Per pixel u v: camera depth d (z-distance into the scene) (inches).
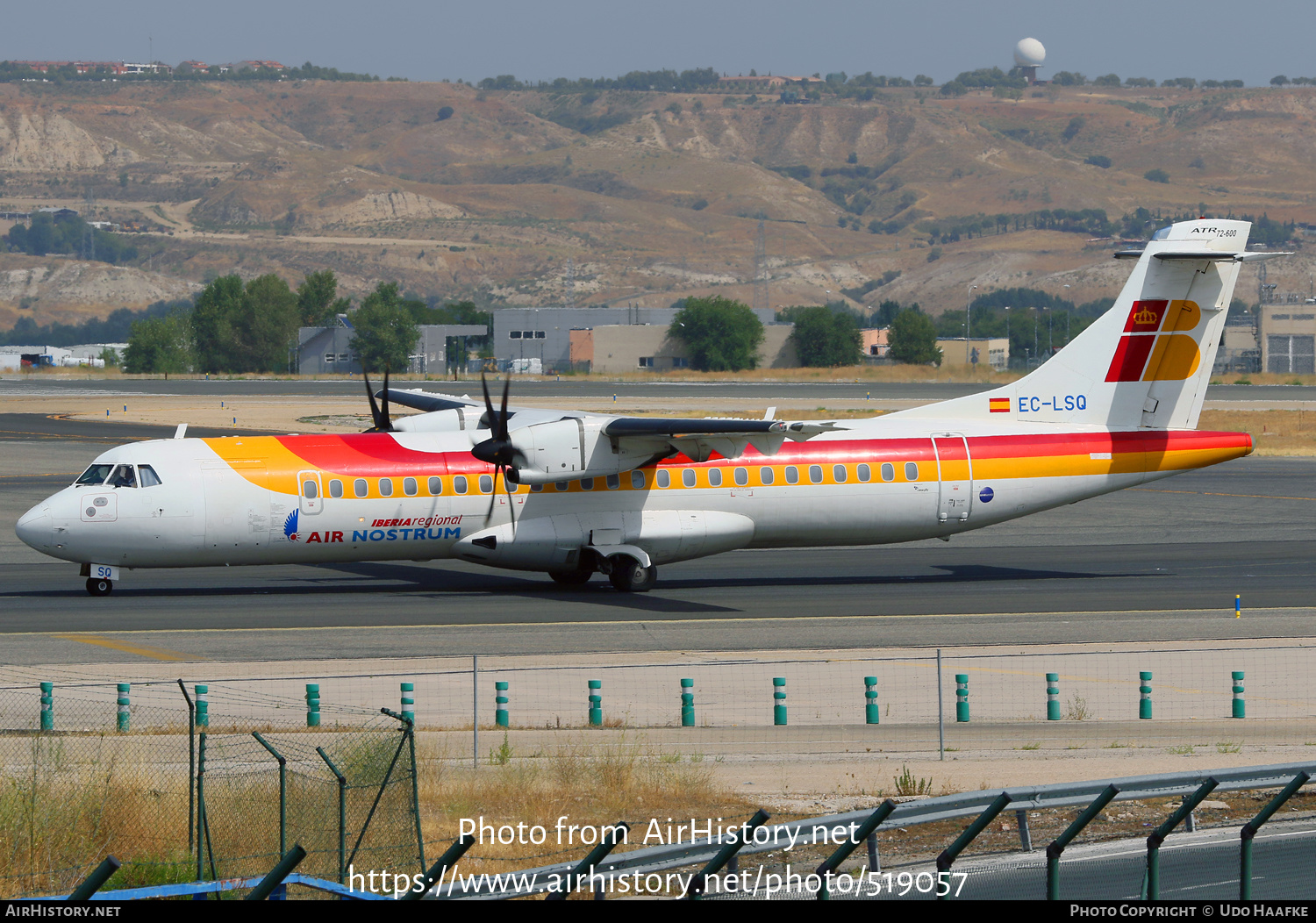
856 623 4761.3
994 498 5743.1
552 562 5428.2
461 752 2945.4
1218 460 5944.9
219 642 4281.5
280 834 2150.6
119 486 5029.5
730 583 5762.8
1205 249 5861.2
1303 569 6136.8
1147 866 2043.6
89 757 2746.1
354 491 5201.8
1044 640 4436.5
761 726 3260.3
